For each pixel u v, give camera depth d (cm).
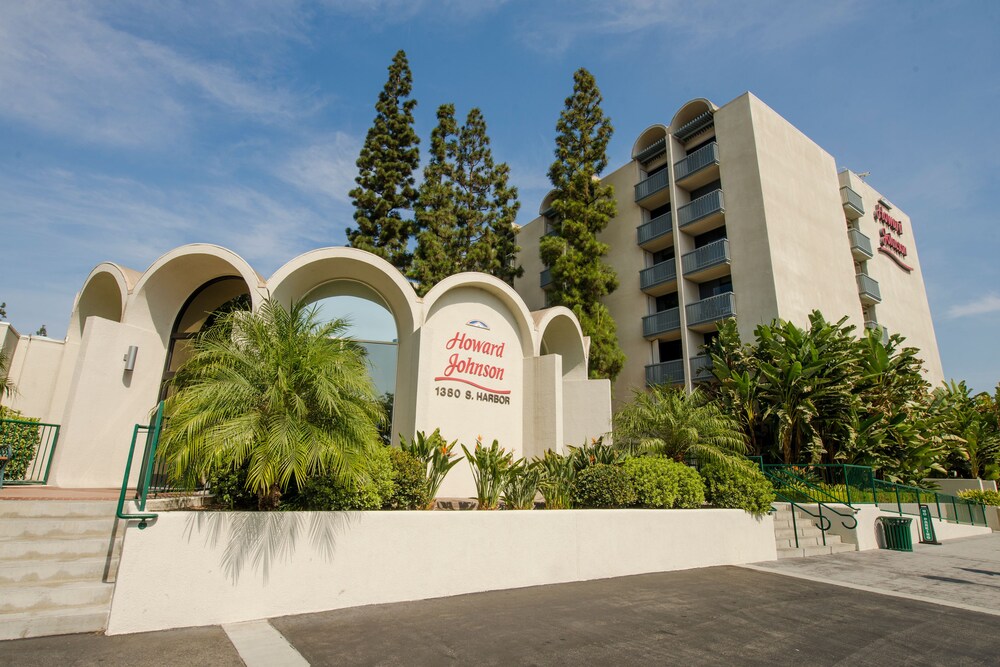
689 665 485
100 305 1299
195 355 677
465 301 1414
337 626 565
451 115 2777
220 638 515
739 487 1150
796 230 2289
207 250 1127
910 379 2053
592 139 2492
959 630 640
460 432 1327
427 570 706
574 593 757
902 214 3334
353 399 676
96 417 1030
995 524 2081
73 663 437
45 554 598
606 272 2416
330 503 672
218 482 655
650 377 2434
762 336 1855
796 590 834
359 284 1361
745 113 2295
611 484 980
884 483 1734
